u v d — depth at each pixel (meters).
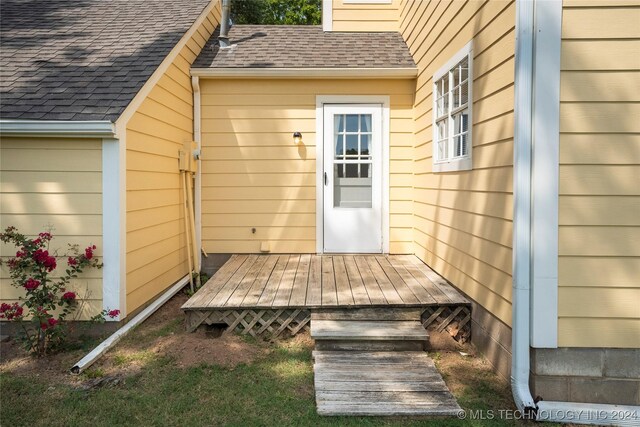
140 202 4.31
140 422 2.54
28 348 3.34
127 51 4.92
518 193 2.69
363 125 6.13
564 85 2.61
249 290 4.25
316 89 6.06
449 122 4.34
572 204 2.64
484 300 3.41
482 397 2.85
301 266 5.38
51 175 3.79
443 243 4.59
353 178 6.15
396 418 2.60
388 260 5.77
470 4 3.69
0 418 2.55
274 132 6.08
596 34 2.58
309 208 6.13
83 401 2.74
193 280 5.59
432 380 2.98
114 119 3.68
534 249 2.65
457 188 4.10
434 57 4.94
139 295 4.30
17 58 4.61
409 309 3.74
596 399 2.67
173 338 3.73
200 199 6.04
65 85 4.14
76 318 3.83
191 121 5.91
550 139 2.62
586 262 2.64
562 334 2.67
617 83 2.59
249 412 2.64
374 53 6.25
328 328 3.56
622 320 2.65
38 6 6.22
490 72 3.25
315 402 2.76
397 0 6.99
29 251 3.39
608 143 2.61
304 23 17.38
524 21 2.64
